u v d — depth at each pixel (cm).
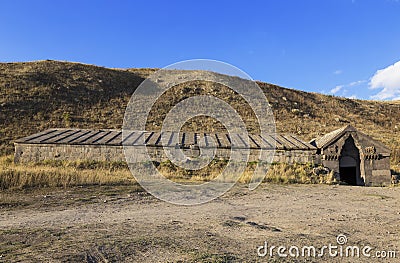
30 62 5006
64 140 1922
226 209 861
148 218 728
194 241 536
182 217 745
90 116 3500
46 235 561
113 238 543
